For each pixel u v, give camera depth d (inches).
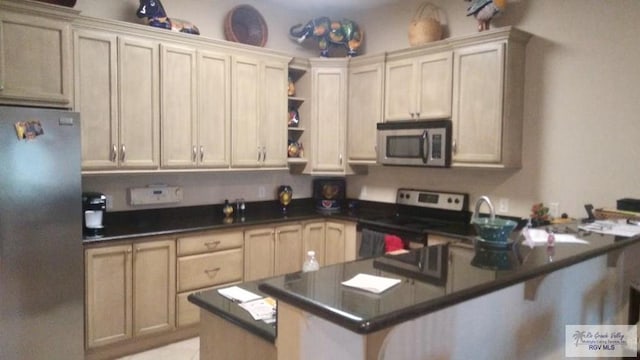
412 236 138.9
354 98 169.0
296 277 54.2
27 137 101.8
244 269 148.2
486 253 68.4
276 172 180.7
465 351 59.1
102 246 118.4
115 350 125.3
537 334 74.3
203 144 144.3
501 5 128.9
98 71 123.0
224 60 148.3
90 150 122.4
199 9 155.5
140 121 131.2
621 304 97.1
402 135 150.6
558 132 127.6
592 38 120.4
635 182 114.5
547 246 74.5
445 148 139.2
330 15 187.6
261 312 65.2
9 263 101.0
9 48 104.2
